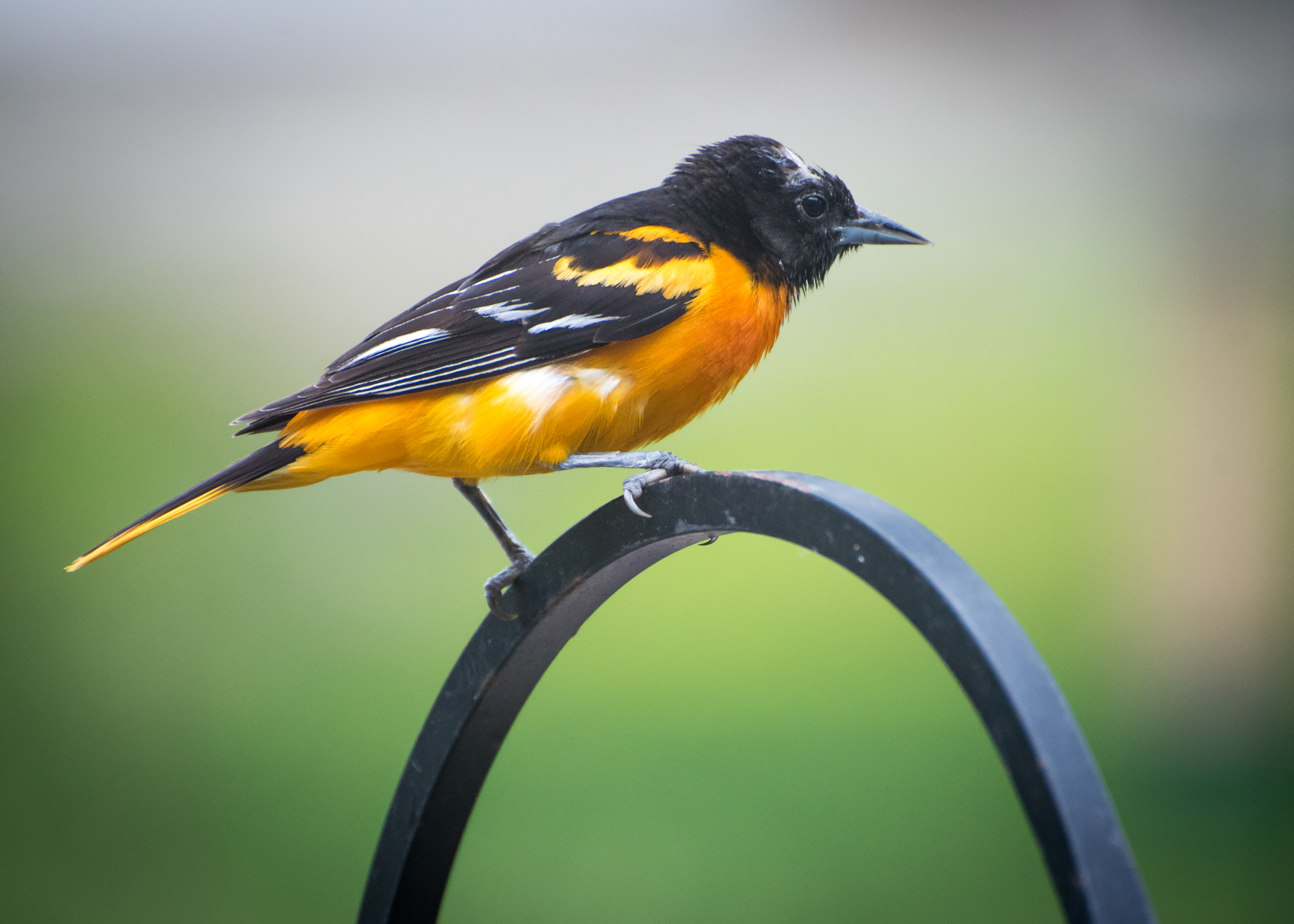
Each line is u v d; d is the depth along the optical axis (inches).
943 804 396.8
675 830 389.4
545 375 213.8
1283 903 373.1
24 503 609.9
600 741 442.0
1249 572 489.4
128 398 734.5
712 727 444.8
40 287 969.5
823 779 412.2
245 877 381.4
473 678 180.7
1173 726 482.6
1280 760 470.6
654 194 249.0
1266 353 496.7
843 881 363.9
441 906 189.5
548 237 236.8
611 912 361.7
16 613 535.5
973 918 349.1
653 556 171.8
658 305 215.5
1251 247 501.0
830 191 248.5
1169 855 411.2
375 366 214.1
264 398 732.0
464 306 217.3
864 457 618.5
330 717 463.2
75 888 377.4
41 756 449.4
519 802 405.4
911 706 454.0
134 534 215.0
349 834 400.2
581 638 513.0
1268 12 502.9
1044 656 491.8
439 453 216.1
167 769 438.6
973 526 548.4
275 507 636.7
